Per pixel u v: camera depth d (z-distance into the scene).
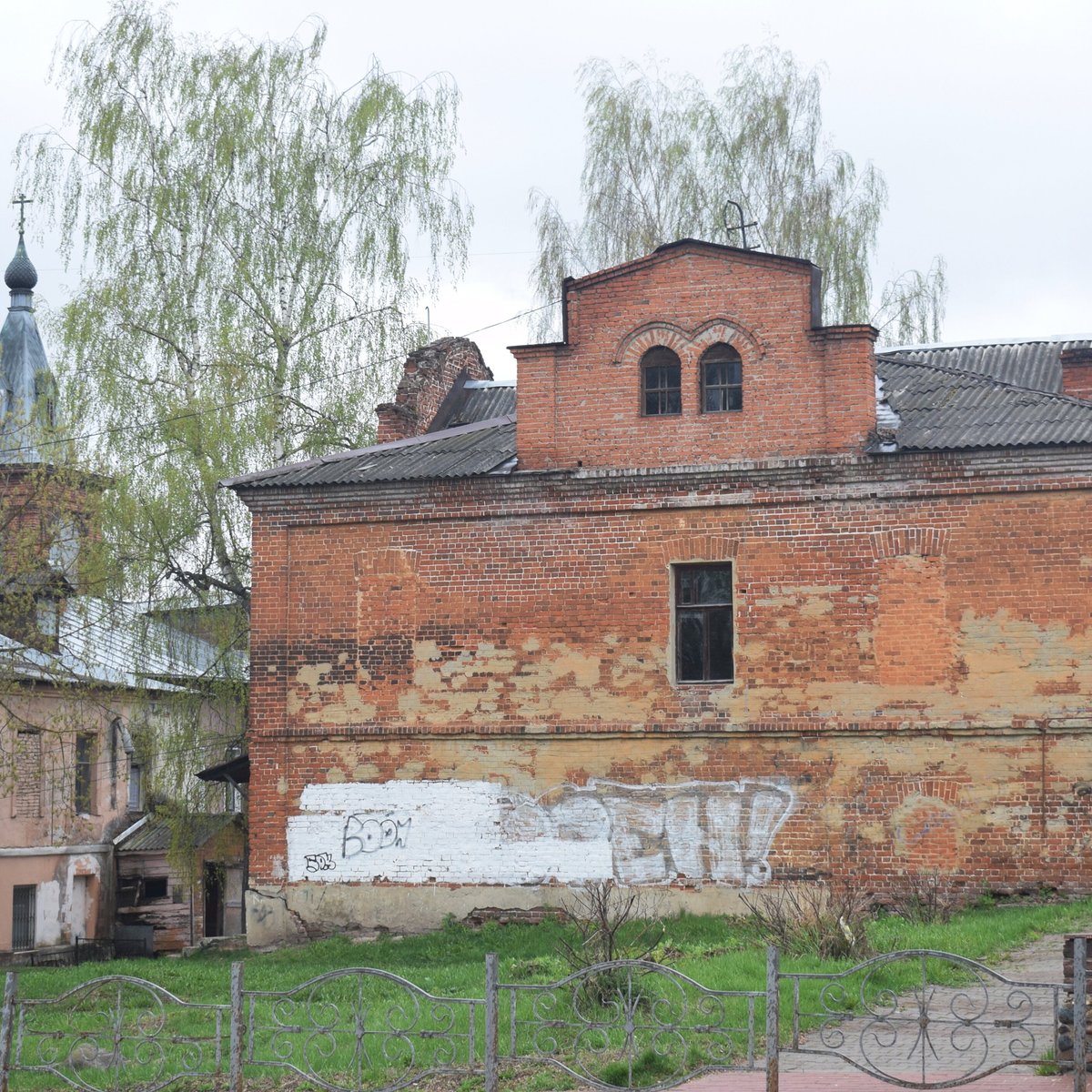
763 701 22.23
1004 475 21.50
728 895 22.08
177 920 37.12
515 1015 12.10
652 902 22.33
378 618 23.92
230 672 28.94
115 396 29.03
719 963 16.75
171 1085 13.38
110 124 30.91
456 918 23.11
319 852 23.78
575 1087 12.42
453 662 23.55
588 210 39.53
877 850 21.56
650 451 23.19
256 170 31.14
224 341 29.11
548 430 23.62
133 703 30.36
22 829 34.22
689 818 22.38
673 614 22.91
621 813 22.66
